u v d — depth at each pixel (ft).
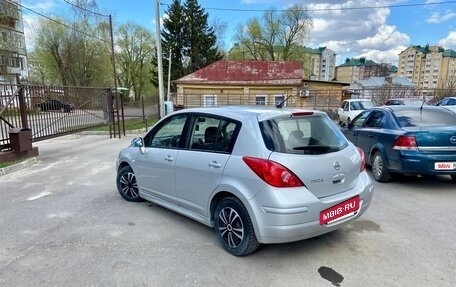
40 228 13.42
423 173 17.65
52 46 134.00
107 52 141.28
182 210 13.26
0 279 9.71
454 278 9.61
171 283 9.43
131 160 15.90
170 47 136.05
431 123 19.34
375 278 9.64
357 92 91.97
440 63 244.83
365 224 13.56
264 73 99.09
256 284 9.37
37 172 23.81
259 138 10.30
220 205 11.32
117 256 11.01
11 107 27.58
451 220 13.99
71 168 25.04
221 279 9.62
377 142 20.38
